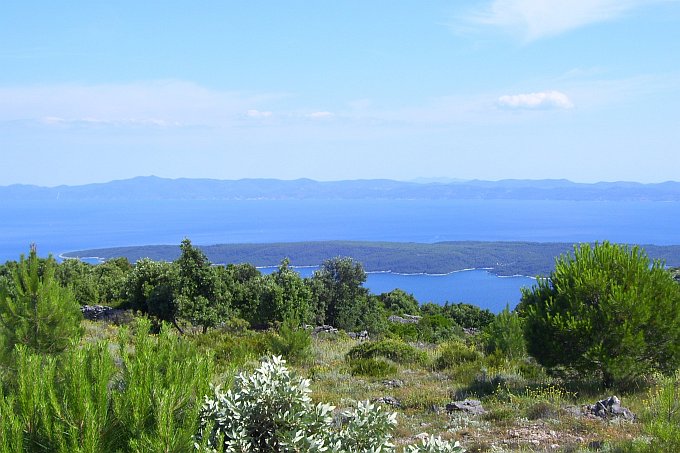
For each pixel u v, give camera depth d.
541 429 10.32
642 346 12.87
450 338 35.12
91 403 4.07
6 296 10.19
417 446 5.00
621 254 14.15
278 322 31.16
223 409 4.76
